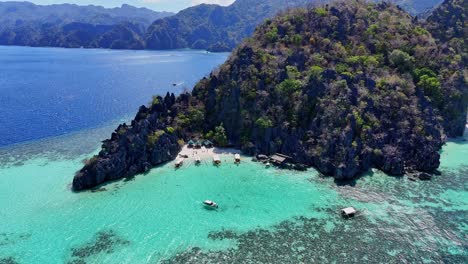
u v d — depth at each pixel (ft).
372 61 359.66
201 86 379.35
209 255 183.21
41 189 250.98
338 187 253.85
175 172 276.62
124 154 273.33
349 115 293.64
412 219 214.48
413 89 335.88
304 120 314.35
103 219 213.66
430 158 278.26
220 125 335.47
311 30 409.49
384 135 296.92
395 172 271.90
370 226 207.62
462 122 357.82
